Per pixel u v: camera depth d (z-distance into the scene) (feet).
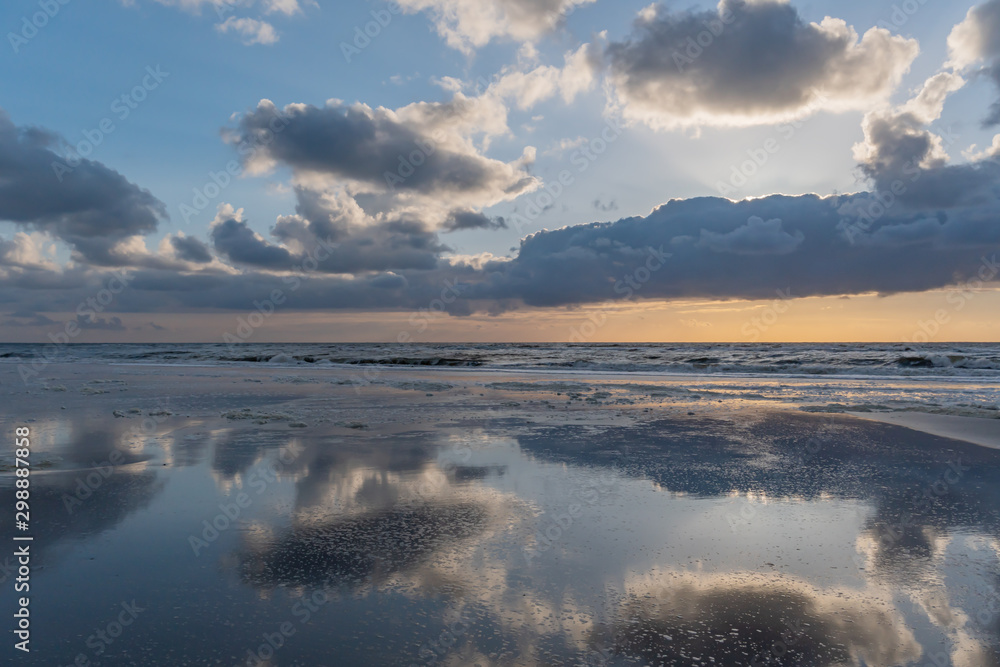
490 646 11.34
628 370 109.91
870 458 28.76
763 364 106.01
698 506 20.63
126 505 20.47
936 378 85.35
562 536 17.48
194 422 39.32
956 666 10.71
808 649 11.33
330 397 56.49
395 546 16.63
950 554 16.26
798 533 17.89
